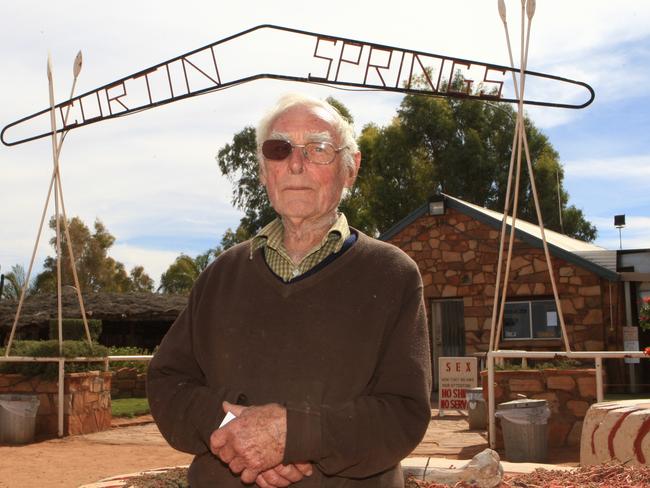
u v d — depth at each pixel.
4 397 9.45
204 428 2.00
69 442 9.30
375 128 35.19
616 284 15.63
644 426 4.07
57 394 9.88
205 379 2.26
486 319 16.42
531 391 8.11
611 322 15.43
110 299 24.12
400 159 33.16
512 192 33.97
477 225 16.72
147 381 2.24
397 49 8.44
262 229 2.27
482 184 33.72
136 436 9.91
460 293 16.75
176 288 44.69
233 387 2.05
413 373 1.99
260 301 2.10
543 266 15.92
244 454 1.80
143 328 24.67
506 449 7.29
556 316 15.75
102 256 48.19
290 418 1.82
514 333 16.19
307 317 2.04
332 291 2.06
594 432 4.45
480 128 34.22
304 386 1.99
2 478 6.78
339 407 1.90
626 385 14.23
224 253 2.37
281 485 1.91
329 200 2.22
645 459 4.01
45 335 23.64
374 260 2.13
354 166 2.37
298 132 2.22
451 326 17.23
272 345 2.04
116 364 16.61
